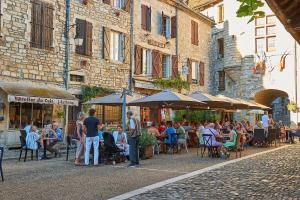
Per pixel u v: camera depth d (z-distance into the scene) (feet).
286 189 26.76
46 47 54.90
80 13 60.54
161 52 79.00
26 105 52.34
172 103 53.88
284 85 87.04
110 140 40.47
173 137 52.11
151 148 46.55
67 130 57.77
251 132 67.67
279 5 13.23
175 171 35.12
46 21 54.95
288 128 76.79
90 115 39.83
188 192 25.63
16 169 35.88
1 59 48.91
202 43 94.99
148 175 32.68
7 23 49.67
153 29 77.36
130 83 70.59
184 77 85.92
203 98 58.59
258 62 89.92
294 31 15.30
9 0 49.93
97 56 63.67
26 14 52.13
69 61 58.44
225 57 95.96
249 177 31.78
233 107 70.69
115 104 55.31
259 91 90.43
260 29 90.79
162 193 25.18
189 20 88.84
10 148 49.96
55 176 31.83
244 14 15.28
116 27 67.62
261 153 52.13
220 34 99.45
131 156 38.93
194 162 42.04
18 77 50.96
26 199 23.15
